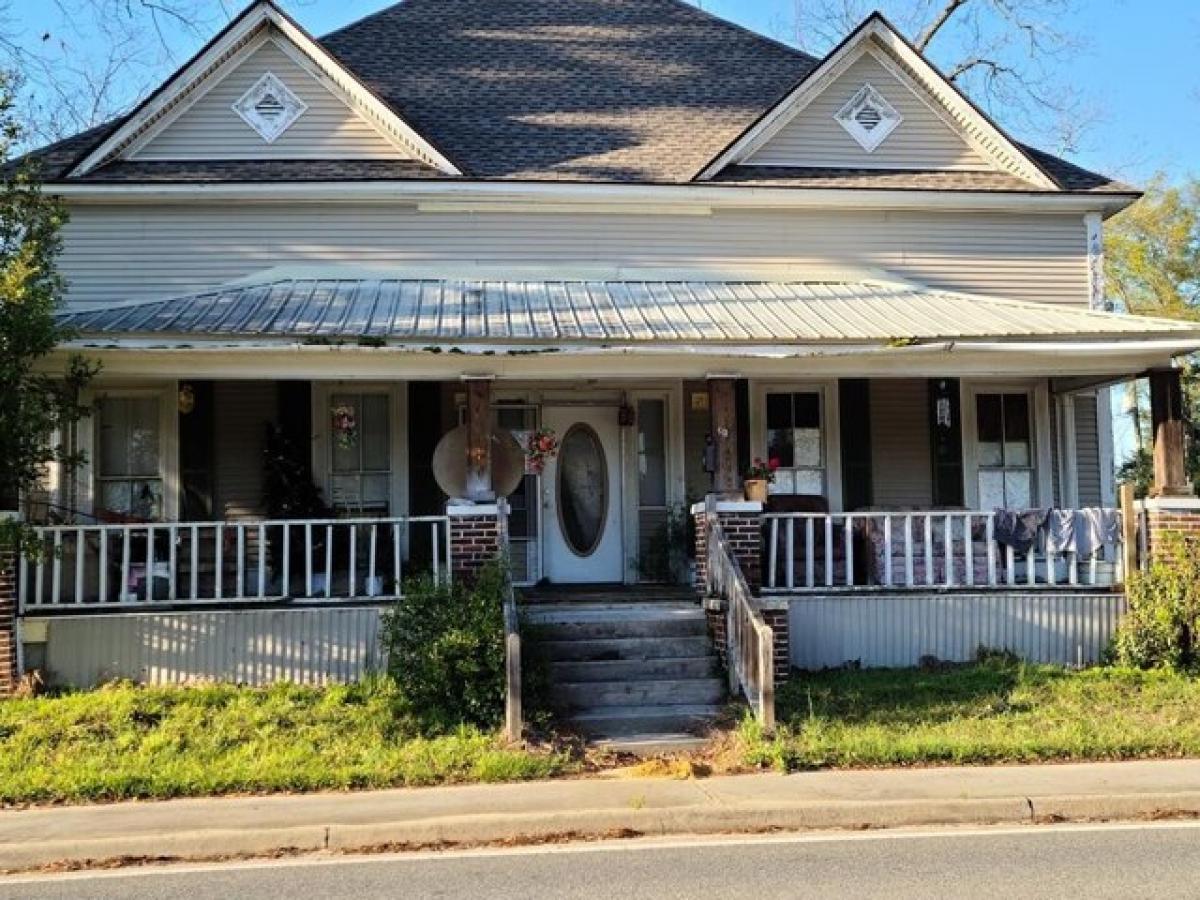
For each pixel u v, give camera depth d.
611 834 7.16
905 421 14.84
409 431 14.06
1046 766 8.47
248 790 8.11
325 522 11.16
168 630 10.79
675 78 17.08
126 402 13.69
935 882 5.93
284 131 14.16
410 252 14.04
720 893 5.80
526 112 15.79
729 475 11.55
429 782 8.25
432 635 9.74
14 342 9.30
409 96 15.95
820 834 7.09
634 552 14.42
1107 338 11.50
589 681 10.41
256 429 13.86
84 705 9.87
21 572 10.63
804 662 11.51
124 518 12.32
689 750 9.12
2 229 9.81
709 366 11.55
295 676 10.88
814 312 12.75
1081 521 11.87
